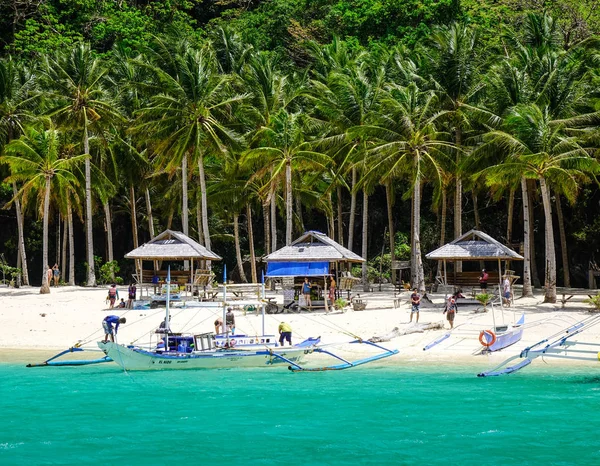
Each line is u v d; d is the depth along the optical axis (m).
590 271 64.38
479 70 60.16
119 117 62.78
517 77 51.97
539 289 61.22
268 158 56.81
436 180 55.78
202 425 24.52
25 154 57.12
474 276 48.00
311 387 29.84
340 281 49.97
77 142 67.81
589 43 62.44
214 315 44.72
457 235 56.28
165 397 28.36
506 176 48.19
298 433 23.52
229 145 59.19
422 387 29.56
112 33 88.12
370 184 58.91
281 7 91.69
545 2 78.75
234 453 21.67
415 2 80.44
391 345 37.81
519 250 65.88
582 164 44.91
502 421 24.64
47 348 38.75
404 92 52.59
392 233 61.19
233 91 65.00
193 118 57.38
